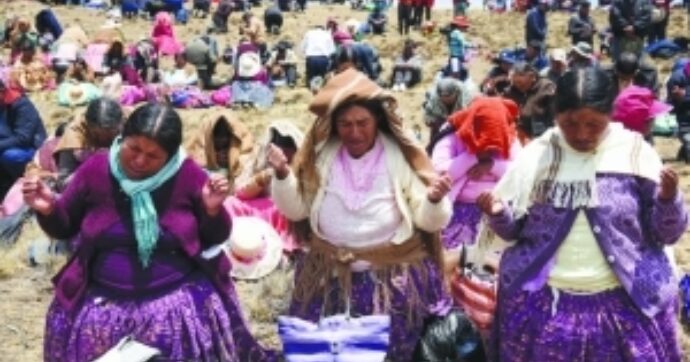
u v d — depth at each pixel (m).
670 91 15.95
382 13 36.44
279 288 8.48
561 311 5.07
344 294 5.66
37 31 29.91
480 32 36.12
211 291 5.61
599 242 4.99
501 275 5.33
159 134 5.27
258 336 7.73
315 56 25.78
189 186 5.48
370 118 5.54
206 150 9.54
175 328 5.44
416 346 5.70
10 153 11.30
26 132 11.48
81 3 42.09
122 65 24.59
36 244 9.78
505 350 5.28
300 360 5.41
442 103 9.28
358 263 5.67
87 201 5.48
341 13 41.94
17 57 26.06
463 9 38.62
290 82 26.62
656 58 28.48
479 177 7.54
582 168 5.03
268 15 36.38
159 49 29.88
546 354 5.08
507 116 7.63
